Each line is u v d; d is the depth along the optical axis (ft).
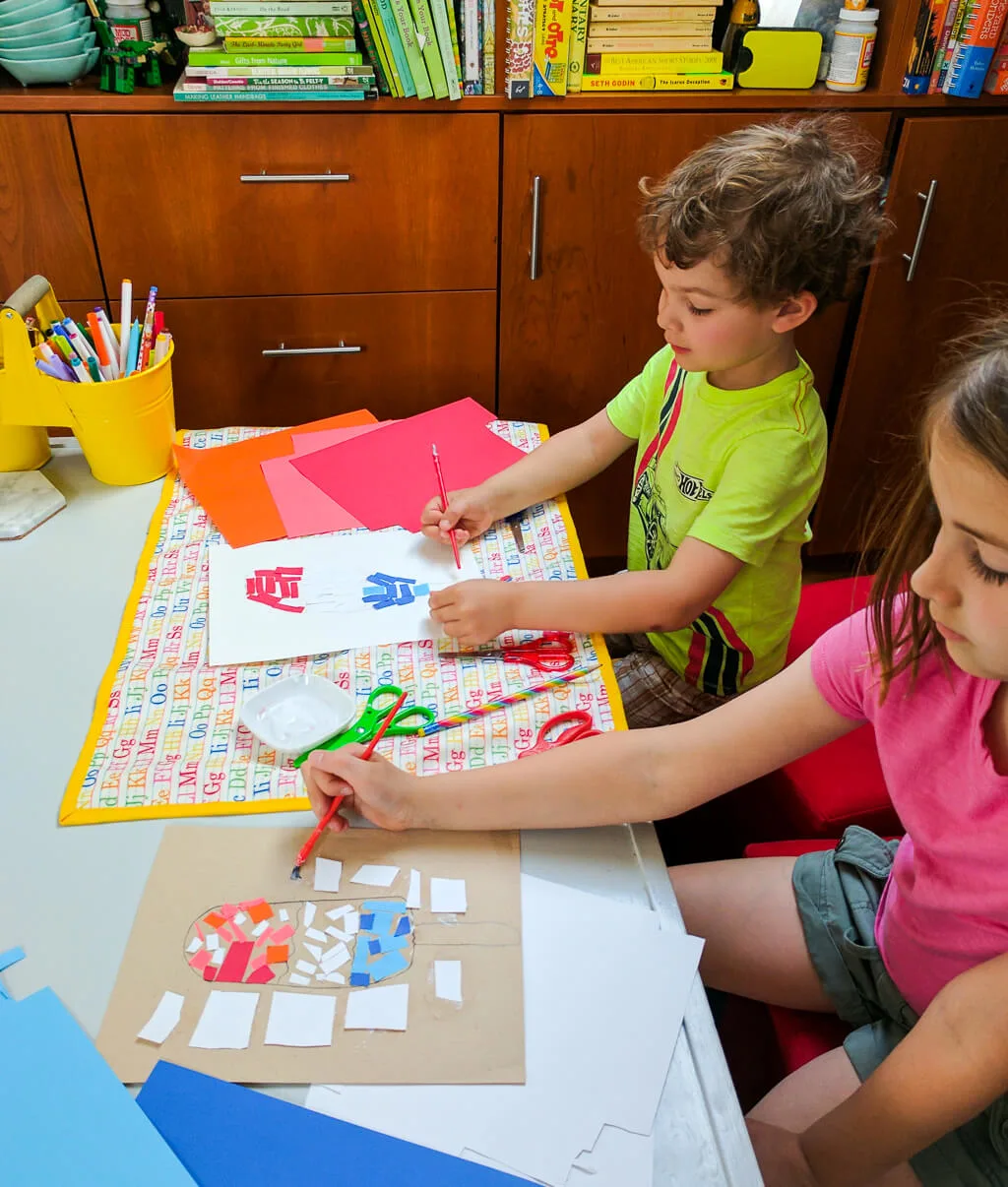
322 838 2.43
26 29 4.71
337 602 3.28
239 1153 1.83
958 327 6.17
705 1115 1.93
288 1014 2.06
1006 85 5.41
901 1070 2.19
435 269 5.51
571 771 2.56
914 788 2.52
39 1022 2.00
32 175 4.90
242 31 4.72
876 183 3.49
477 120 5.07
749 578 3.82
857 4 5.23
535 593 3.17
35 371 3.61
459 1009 2.08
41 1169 1.78
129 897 2.29
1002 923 2.45
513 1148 1.86
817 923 2.99
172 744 2.71
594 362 6.01
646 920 2.29
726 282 3.16
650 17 5.07
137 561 3.51
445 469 4.04
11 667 2.99
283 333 5.58
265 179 5.04
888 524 2.35
